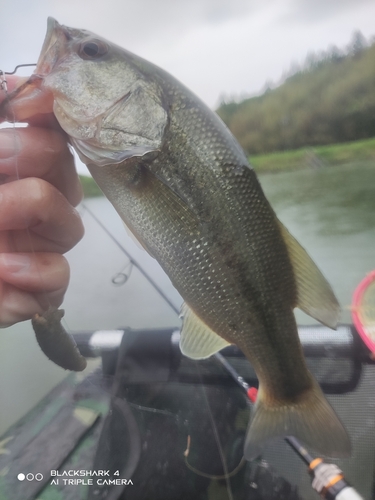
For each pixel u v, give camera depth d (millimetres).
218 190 147
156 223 151
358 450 206
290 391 169
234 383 226
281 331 163
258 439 165
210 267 152
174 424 215
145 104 146
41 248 159
